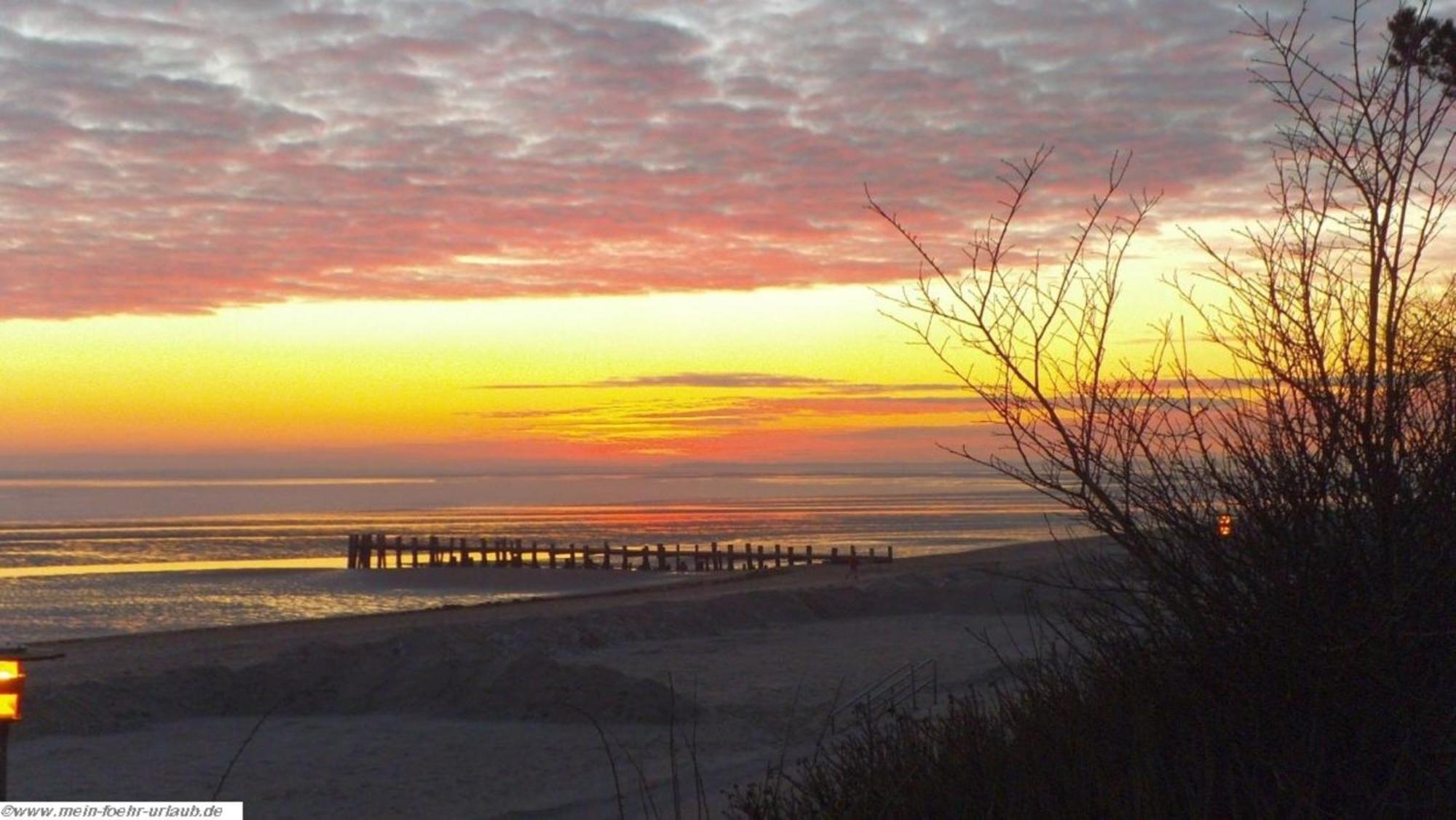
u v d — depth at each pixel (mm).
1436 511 4266
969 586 27250
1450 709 4176
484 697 16266
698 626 24719
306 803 11891
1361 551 4297
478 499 196125
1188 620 4523
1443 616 4207
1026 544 44562
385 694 16672
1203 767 4434
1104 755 4688
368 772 13141
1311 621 4223
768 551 64125
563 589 47969
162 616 38406
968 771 5234
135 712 15680
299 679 17125
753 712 15758
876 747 6219
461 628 22828
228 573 53812
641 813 10391
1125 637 5012
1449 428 4281
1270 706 4414
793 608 26312
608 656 22109
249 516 131625
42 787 12461
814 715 15125
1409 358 4410
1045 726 5238
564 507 158375
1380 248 4379
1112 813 4395
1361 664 4176
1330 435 4340
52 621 36656
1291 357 4469
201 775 13055
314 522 115250
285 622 28781
